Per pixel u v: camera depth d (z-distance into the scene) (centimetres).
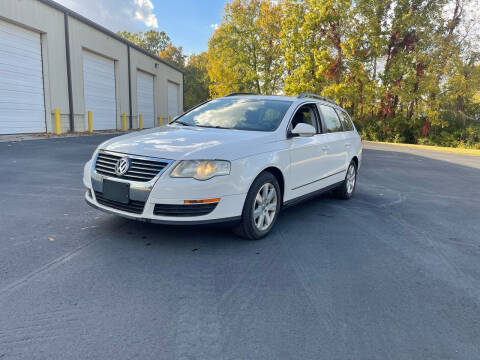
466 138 2719
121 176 342
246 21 3862
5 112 1449
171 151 339
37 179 643
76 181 638
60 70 1730
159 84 2983
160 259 323
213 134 391
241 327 226
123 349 199
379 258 355
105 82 2186
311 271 316
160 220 328
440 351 211
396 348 212
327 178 531
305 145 455
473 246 408
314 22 2708
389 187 773
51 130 1689
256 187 369
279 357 198
